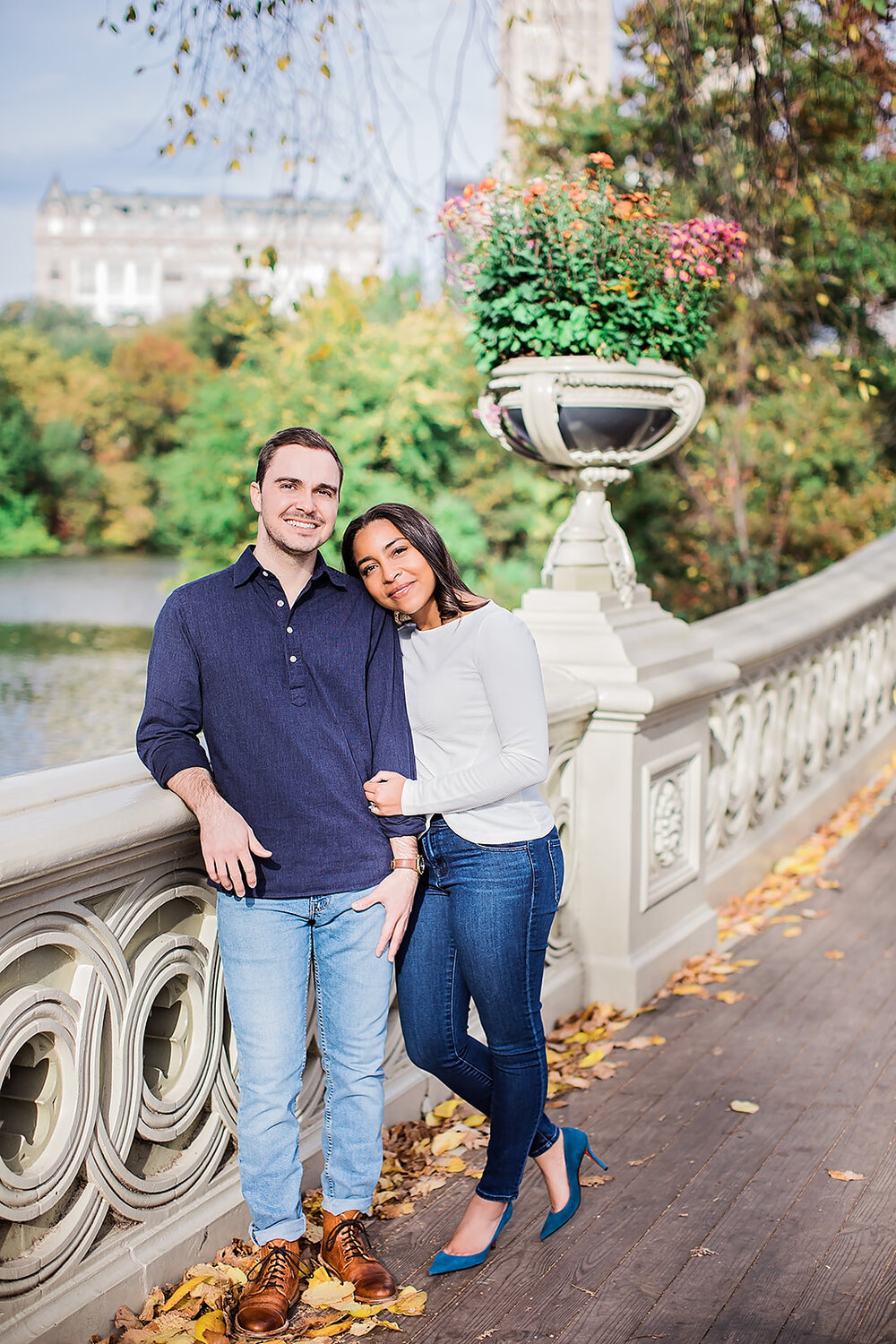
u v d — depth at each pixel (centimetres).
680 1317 242
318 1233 273
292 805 233
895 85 548
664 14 533
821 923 487
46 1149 221
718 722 496
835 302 930
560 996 387
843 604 633
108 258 9006
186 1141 261
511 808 248
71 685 1645
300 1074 244
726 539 1207
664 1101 337
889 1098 336
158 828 228
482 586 1494
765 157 552
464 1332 239
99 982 228
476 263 388
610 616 402
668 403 393
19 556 3672
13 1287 213
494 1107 257
